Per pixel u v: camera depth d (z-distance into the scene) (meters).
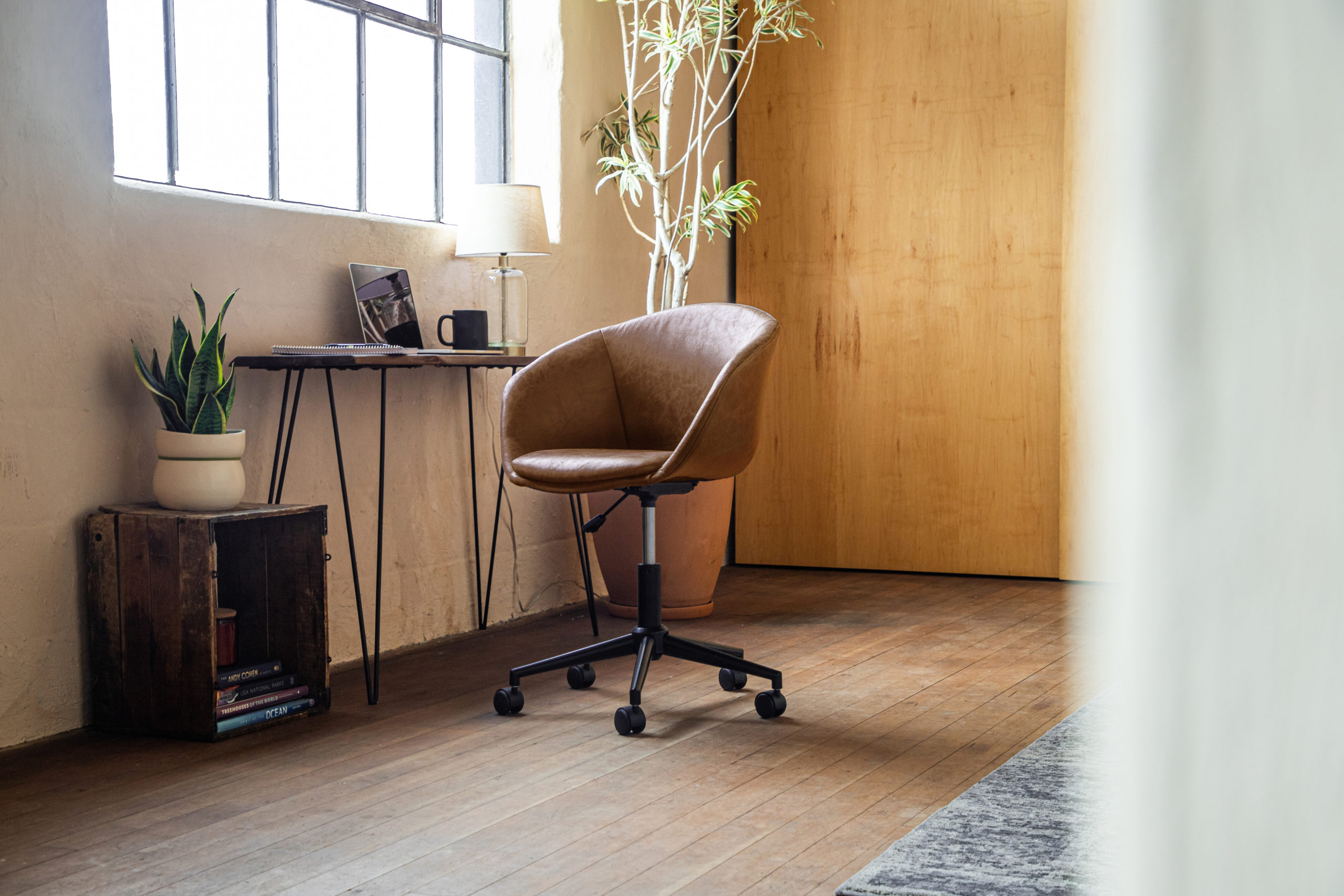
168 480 2.68
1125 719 0.15
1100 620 0.15
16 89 2.53
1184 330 0.13
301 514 2.82
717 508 4.01
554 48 4.18
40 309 2.60
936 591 4.57
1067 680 3.13
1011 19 4.70
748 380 2.73
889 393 4.95
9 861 1.91
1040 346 4.75
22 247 2.56
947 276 4.84
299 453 3.26
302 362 2.87
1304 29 0.11
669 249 4.23
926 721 2.74
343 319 3.38
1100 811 0.23
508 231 3.61
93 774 2.38
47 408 2.62
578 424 3.18
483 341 3.61
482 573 3.96
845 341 5.00
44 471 2.62
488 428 3.97
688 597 4.02
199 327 2.96
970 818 1.99
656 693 3.04
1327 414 0.12
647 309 4.33
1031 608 4.19
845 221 4.97
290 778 2.36
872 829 2.04
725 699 2.96
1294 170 0.12
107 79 2.73
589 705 2.92
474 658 3.49
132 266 2.79
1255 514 0.12
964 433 4.86
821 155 4.98
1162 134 0.13
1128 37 0.13
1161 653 0.14
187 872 1.86
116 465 2.78
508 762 2.45
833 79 4.95
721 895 1.76
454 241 3.81
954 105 4.79
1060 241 4.70
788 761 2.44
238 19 3.18
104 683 2.70
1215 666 0.13
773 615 4.09
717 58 5.03
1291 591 0.12
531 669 2.87
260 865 1.89
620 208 4.55
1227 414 0.12
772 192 5.06
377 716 2.84
